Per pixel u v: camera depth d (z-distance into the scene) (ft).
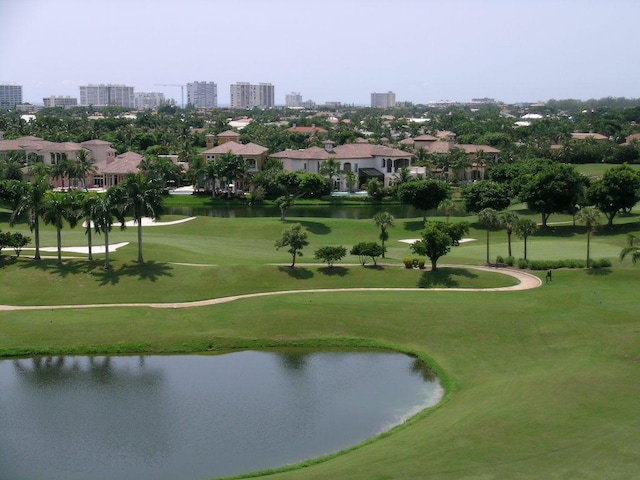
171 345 216.13
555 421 151.64
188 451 150.61
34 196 279.28
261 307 240.32
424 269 280.31
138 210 282.15
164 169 613.93
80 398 180.14
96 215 272.10
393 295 250.57
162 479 139.13
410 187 445.37
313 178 501.56
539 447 139.64
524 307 233.96
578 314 224.33
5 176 555.69
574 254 322.75
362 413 168.96
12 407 174.50
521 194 437.58
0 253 291.17
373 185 595.06
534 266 286.25
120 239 353.51
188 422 165.17
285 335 222.48
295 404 174.60
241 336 222.07
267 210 549.54
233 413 169.78
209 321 232.53
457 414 159.94
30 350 211.61
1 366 203.10
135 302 251.60
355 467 135.03
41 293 255.50
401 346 213.87
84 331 223.30
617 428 146.72
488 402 165.89
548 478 126.93
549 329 214.48
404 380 190.39
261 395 181.16
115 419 167.32
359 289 261.65
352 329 224.74
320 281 268.82
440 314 230.07
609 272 268.62
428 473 130.72
